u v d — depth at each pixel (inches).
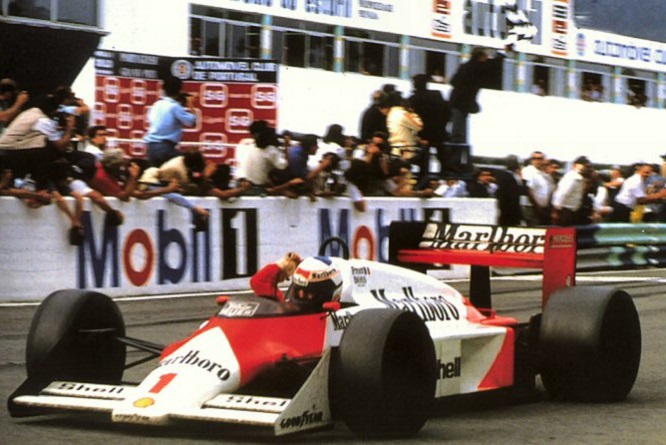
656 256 1331.2
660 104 1924.2
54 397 406.9
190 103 946.7
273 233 953.5
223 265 917.8
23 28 994.7
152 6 1119.0
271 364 404.2
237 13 1213.7
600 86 1770.4
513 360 496.1
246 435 404.5
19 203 796.6
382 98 1122.0
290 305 423.5
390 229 537.6
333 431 416.2
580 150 1711.4
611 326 498.3
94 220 834.2
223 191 916.0
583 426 451.5
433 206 1093.8
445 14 1471.5
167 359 404.8
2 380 530.0
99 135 939.3
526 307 876.6
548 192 1196.5
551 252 513.7
